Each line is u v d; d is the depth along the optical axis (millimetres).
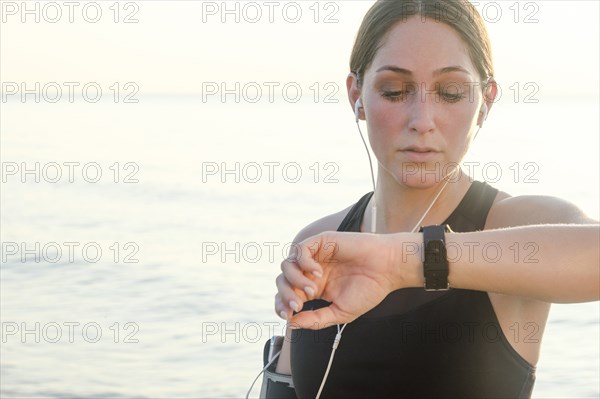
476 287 1311
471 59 1689
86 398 7363
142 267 12727
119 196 21625
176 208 19266
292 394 2057
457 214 1794
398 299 1766
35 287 11469
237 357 8398
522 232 1301
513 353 1682
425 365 1727
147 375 7969
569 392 7152
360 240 1316
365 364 1786
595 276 1264
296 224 16438
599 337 8758
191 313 9992
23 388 7676
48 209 19547
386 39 1689
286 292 1323
